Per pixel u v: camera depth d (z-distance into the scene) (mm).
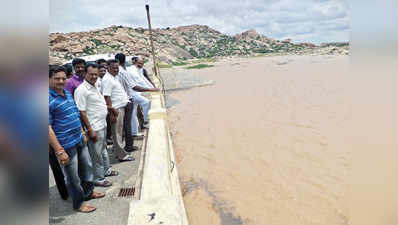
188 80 29938
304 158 7848
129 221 2035
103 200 4000
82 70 4695
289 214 5180
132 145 5867
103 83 4969
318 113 12797
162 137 4070
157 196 2438
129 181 4559
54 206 3850
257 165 7570
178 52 107312
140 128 7289
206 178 6879
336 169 6988
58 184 3893
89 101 4094
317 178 6566
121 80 6141
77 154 3648
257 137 10039
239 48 143750
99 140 4285
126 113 5691
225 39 167500
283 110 13953
